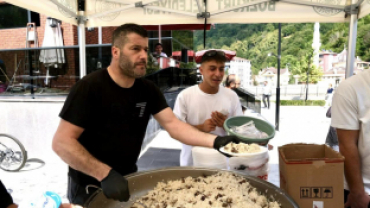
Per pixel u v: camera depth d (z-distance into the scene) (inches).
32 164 154.2
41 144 161.8
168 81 209.8
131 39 44.2
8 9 240.4
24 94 166.7
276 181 114.0
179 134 53.9
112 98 47.7
